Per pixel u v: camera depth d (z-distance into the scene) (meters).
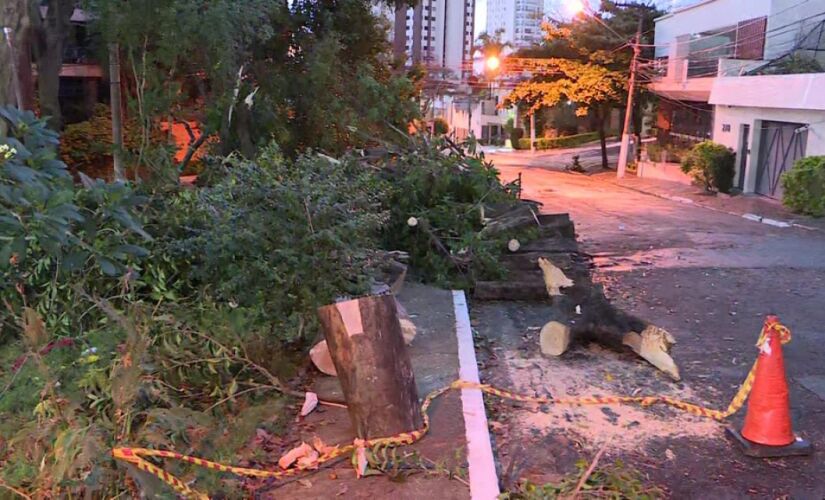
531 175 35.62
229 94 11.21
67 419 3.72
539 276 9.18
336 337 4.46
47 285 5.12
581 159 45.69
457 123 73.06
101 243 5.03
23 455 3.62
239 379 5.28
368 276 6.47
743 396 5.01
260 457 4.33
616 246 13.88
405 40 48.16
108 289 5.33
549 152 54.03
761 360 4.96
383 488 3.97
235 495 3.86
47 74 10.77
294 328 5.86
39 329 4.09
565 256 9.48
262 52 15.21
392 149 11.35
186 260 5.73
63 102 19.73
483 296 8.84
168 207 6.12
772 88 22.39
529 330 7.71
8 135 6.10
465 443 4.50
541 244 9.91
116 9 9.48
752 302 9.36
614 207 21.62
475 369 5.87
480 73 55.84
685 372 6.54
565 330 6.77
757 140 23.98
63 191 4.50
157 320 4.91
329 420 4.91
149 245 5.59
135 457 3.50
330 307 4.45
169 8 9.41
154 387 4.43
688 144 31.05
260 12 11.08
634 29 37.19
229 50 10.26
